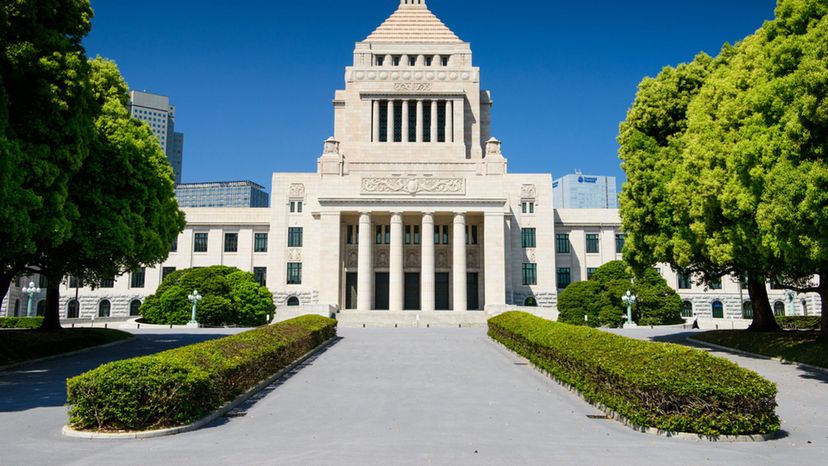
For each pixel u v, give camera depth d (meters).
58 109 24.17
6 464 10.54
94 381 12.95
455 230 65.06
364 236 64.81
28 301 74.88
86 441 12.30
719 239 27.70
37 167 22.95
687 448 11.77
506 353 28.84
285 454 11.26
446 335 39.72
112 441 12.33
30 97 23.81
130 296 75.69
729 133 26.06
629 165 34.78
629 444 12.09
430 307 63.62
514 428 13.56
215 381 14.87
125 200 30.72
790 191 19.83
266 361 19.95
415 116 77.75
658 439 12.53
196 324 57.12
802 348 25.88
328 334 35.47
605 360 15.38
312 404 16.55
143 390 13.14
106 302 75.75
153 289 75.94
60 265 29.91
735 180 24.53
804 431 13.34
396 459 10.91
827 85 18.81
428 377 21.52
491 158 71.81
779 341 28.78
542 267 74.25
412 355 28.33
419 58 80.56
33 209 22.72
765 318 34.47
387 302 70.06
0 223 20.92
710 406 12.64
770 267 27.31
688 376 12.94
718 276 35.12
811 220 19.69
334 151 72.94
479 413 15.27
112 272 33.09
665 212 32.81
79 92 25.03
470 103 78.56
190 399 13.62
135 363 13.44
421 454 11.27
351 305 69.56
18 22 23.39
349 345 33.22
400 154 75.19
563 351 18.98
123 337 37.50
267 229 77.81
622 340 16.25
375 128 76.12
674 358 13.58
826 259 20.52
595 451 11.52
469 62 80.88
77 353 30.48
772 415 12.74
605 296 62.09
